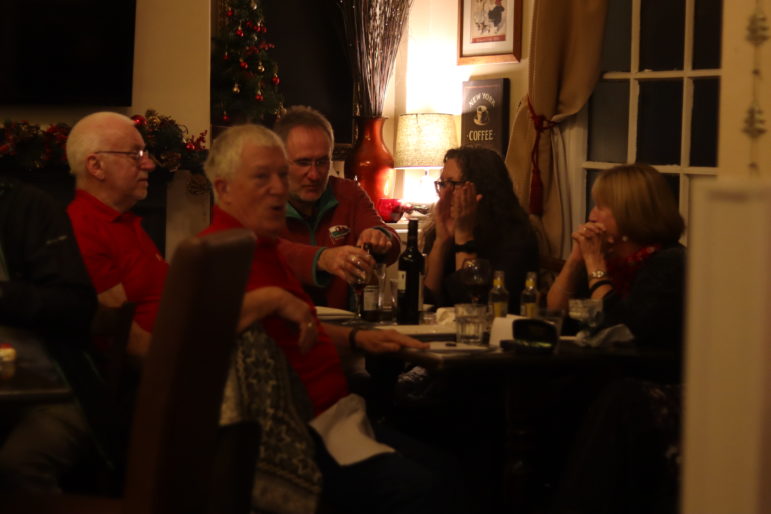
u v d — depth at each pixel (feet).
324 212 11.46
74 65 16.29
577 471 7.84
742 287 2.75
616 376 8.74
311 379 7.82
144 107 17.02
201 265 4.84
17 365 6.10
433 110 20.07
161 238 16.69
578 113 14.76
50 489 7.22
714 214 2.78
